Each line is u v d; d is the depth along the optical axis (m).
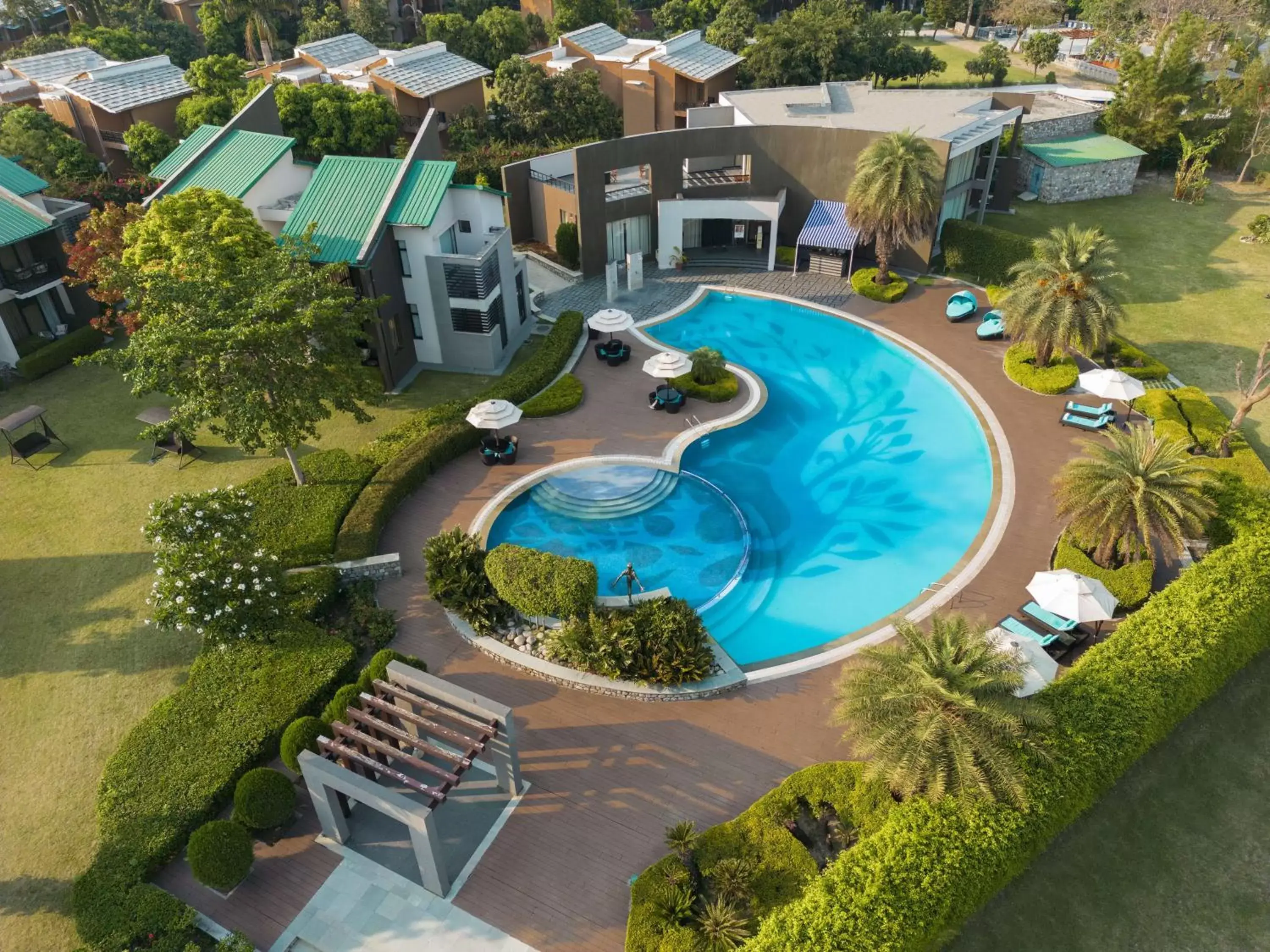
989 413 40.69
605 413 41.22
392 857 22.28
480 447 38.84
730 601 30.77
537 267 57.84
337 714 23.98
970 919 20.62
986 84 93.75
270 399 32.16
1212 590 26.75
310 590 29.31
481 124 72.06
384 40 103.31
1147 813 23.09
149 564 32.41
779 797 22.56
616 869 21.84
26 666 28.16
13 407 42.19
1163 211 62.19
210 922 20.77
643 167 56.41
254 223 37.56
